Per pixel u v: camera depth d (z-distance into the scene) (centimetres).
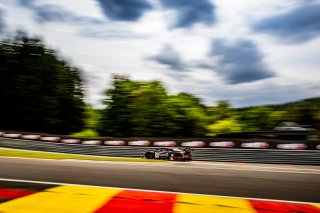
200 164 1105
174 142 1636
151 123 3059
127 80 3156
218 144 1530
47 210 321
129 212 325
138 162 1034
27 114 2883
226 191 477
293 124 2222
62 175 570
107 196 399
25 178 519
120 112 3069
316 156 1320
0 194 383
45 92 2984
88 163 838
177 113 3152
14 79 2819
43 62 2948
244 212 351
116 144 1744
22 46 2905
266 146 1428
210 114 4897
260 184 557
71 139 1845
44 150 1825
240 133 1722
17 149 1845
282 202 412
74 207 337
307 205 402
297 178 670
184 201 387
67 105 3228
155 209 342
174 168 795
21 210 315
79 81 3316
